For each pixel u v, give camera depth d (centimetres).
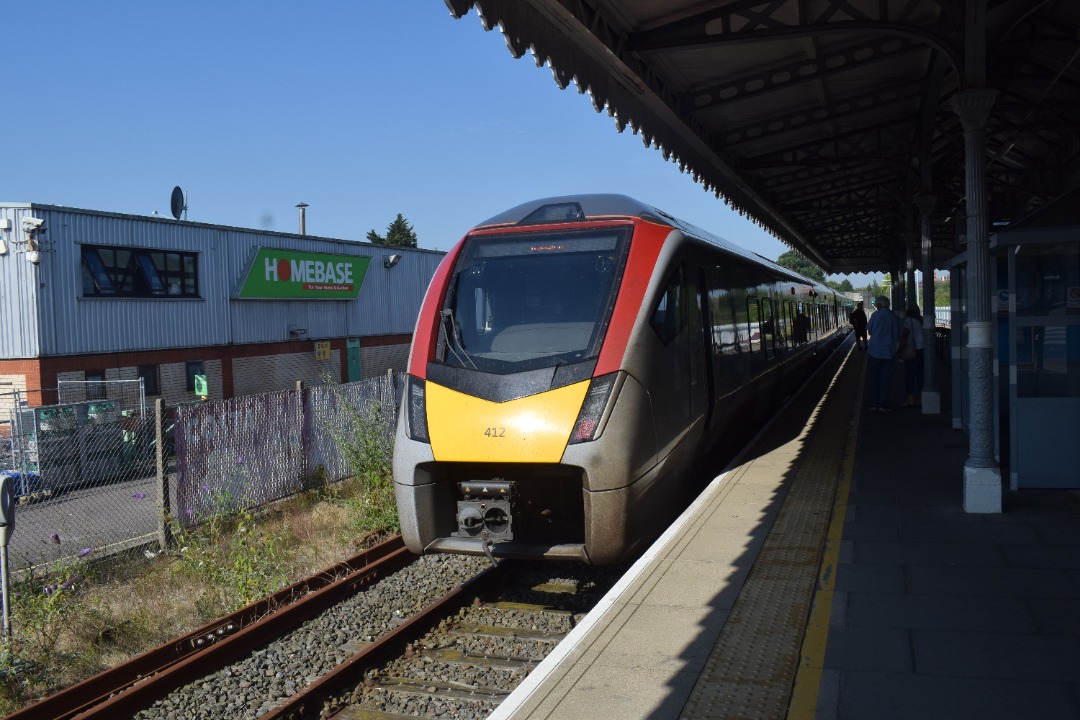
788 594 523
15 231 2042
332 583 789
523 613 706
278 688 585
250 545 890
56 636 693
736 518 706
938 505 725
